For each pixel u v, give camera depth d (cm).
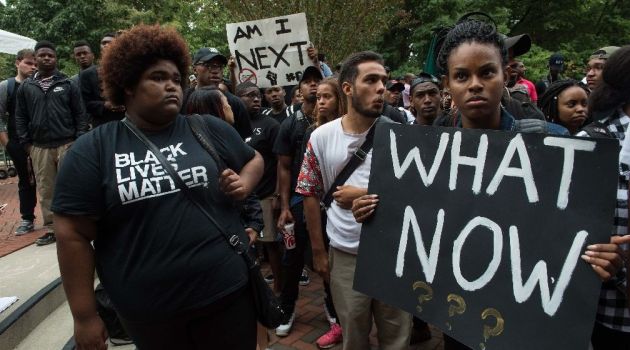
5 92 496
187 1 1695
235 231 178
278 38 493
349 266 229
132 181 160
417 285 158
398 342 228
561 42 1777
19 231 503
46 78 455
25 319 304
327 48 821
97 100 463
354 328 230
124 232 162
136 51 164
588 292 122
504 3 1631
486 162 145
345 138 233
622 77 169
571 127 321
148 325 166
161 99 167
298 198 336
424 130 162
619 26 1830
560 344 125
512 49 271
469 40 148
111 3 1683
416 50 1528
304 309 390
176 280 161
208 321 173
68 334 309
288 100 630
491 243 141
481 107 149
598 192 124
